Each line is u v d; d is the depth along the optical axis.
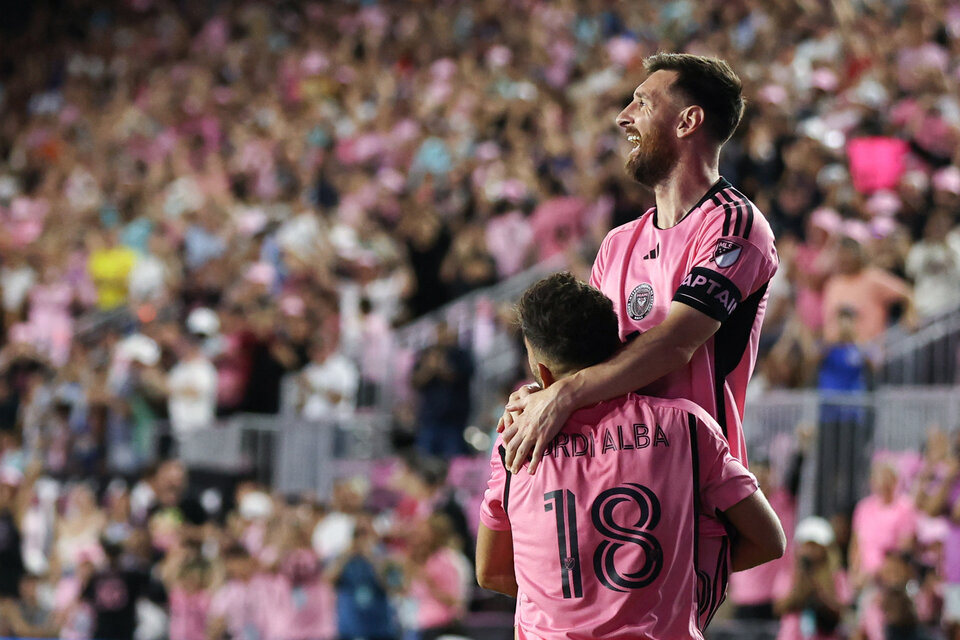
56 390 38.09
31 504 33.78
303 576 27.36
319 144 48.69
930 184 32.31
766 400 27.97
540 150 41.31
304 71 56.34
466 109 46.28
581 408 8.80
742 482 8.72
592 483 8.66
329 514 29.22
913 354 28.44
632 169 9.53
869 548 24.77
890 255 29.94
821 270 29.42
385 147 46.69
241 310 36.22
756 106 34.47
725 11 44.88
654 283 9.30
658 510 8.53
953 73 37.25
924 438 26.52
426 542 26.64
